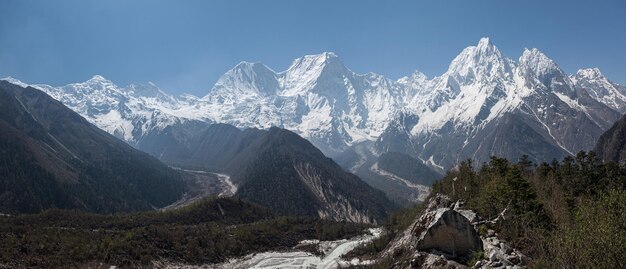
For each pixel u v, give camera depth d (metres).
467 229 73.25
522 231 79.31
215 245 164.62
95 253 132.50
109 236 149.12
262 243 179.75
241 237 177.62
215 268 149.00
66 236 142.12
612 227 55.88
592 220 59.38
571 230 60.66
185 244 159.00
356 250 154.62
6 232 137.00
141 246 145.00
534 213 83.25
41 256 122.88
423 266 72.38
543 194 112.25
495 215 95.00
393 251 117.94
